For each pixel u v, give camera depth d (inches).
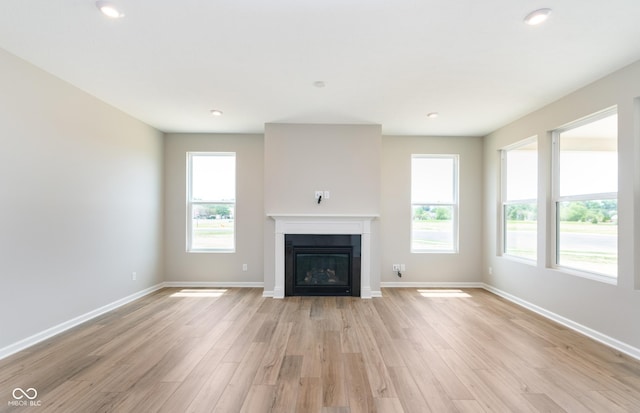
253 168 212.7
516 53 104.2
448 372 98.0
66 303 131.1
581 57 106.5
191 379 93.1
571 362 104.7
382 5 80.0
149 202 193.2
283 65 113.7
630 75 111.2
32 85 114.6
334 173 188.5
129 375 95.1
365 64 112.6
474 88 133.6
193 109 162.9
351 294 187.9
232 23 88.2
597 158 129.1
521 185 181.5
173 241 212.1
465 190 215.3
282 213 187.8
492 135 203.6
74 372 96.7
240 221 212.5
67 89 130.1
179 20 86.8
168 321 142.9
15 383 90.3
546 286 152.2
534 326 138.6
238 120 182.1
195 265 212.5
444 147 215.3
